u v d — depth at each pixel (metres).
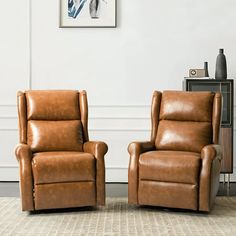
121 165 8.27
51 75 8.26
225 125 7.70
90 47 8.23
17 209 6.64
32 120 6.98
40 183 6.41
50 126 6.93
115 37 8.23
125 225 6.05
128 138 8.26
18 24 8.22
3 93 8.25
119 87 8.25
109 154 8.27
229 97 7.71
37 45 8.23
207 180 6.41
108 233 5.80
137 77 8.23
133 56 8.23
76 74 8.26
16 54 8.23
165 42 8.22
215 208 6.73
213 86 7.73
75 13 8.21
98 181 6.55
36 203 6.40
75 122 7.03
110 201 7.05
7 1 8.21
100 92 8.25
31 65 8.26
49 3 8.22
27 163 6.43
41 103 7.02
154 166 6.53
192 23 8.21
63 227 5.99
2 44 8.23
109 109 8.26
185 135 6.94
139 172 6.62
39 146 6.82
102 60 8.24
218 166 6.82
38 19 8.22
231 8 8.20
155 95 7.24
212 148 6.46
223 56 7.77
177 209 6.68
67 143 6.88
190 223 6.14
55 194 6.43
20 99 7.01
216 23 8.20
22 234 5.77
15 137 8.26
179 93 7.19
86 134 7.07
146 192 6.57
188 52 8.22
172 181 6.48
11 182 8.23
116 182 8.27
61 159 6.45
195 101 7.08
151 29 8.22
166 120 7.14
